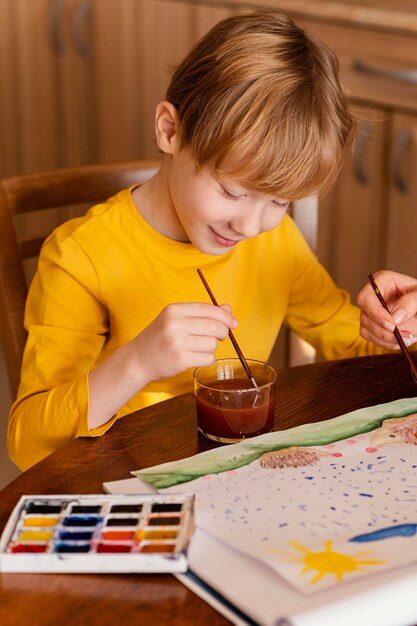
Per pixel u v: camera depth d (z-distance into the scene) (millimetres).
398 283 1325
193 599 806
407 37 2318
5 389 2783
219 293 1452
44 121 3332
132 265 1395
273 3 2574
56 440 1139
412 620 764
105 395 1102
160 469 985
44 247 1398
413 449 1014
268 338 1541
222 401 1050
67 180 1574
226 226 1204
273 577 802
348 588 775
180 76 1231
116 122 3145
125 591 815
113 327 1425
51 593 812
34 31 3193
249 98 1114
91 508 892
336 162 1188
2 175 3510
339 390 1188
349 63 2479
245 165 1113
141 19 2939
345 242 2656
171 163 1321
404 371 1242
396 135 2428
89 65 3137
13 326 1487
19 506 888
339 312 1562
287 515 888
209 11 2736
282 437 1050
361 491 931
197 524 874
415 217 2465
